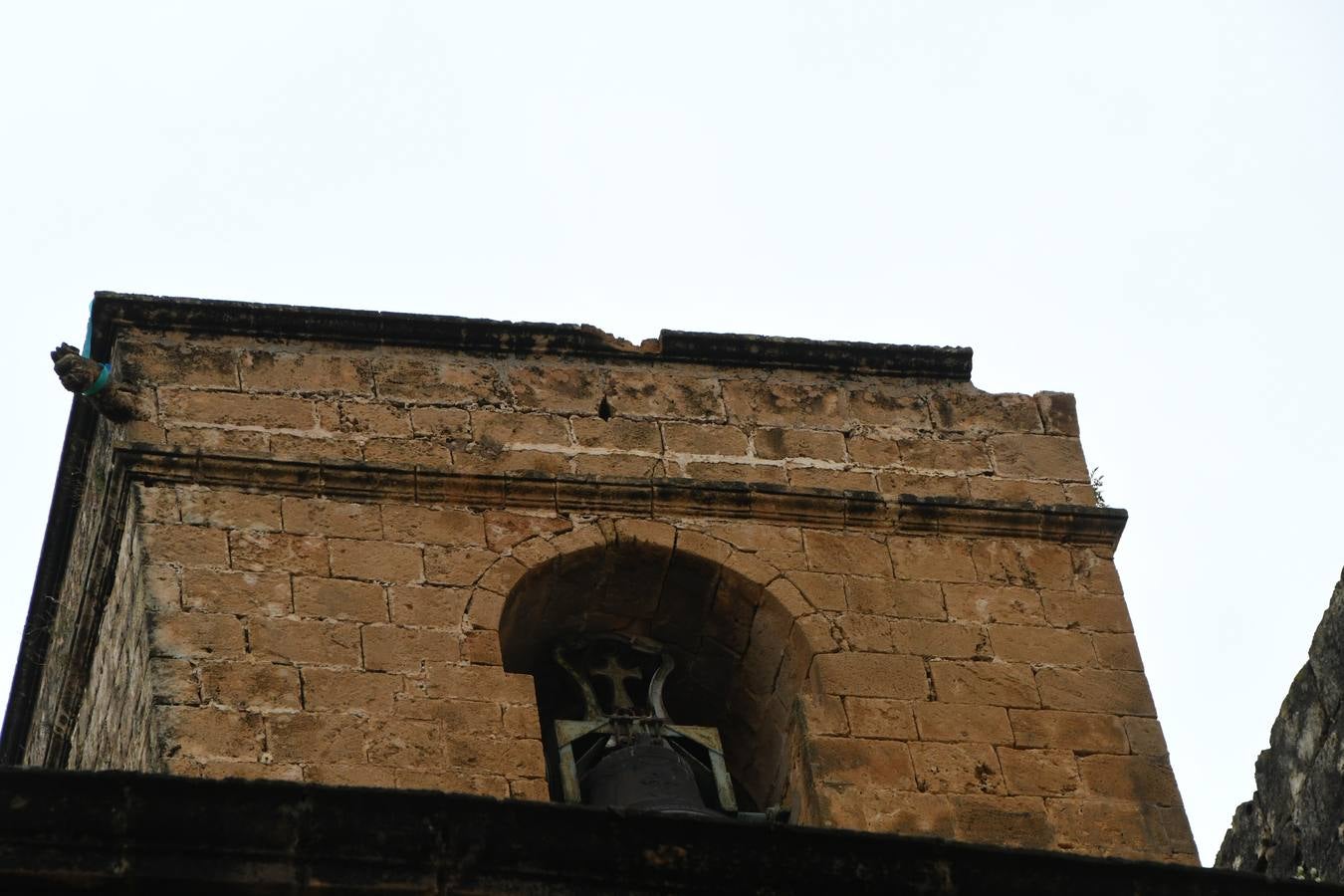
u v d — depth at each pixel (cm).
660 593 3612
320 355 3703
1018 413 3872
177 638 3334
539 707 3625
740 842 2947
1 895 2773
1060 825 3416
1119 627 3638
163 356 3650
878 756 3447
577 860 2903
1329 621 3719
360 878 2852
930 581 3644
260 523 3491
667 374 3809
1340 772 3666
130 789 2825
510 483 3597
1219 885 3034
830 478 3738
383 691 3338
